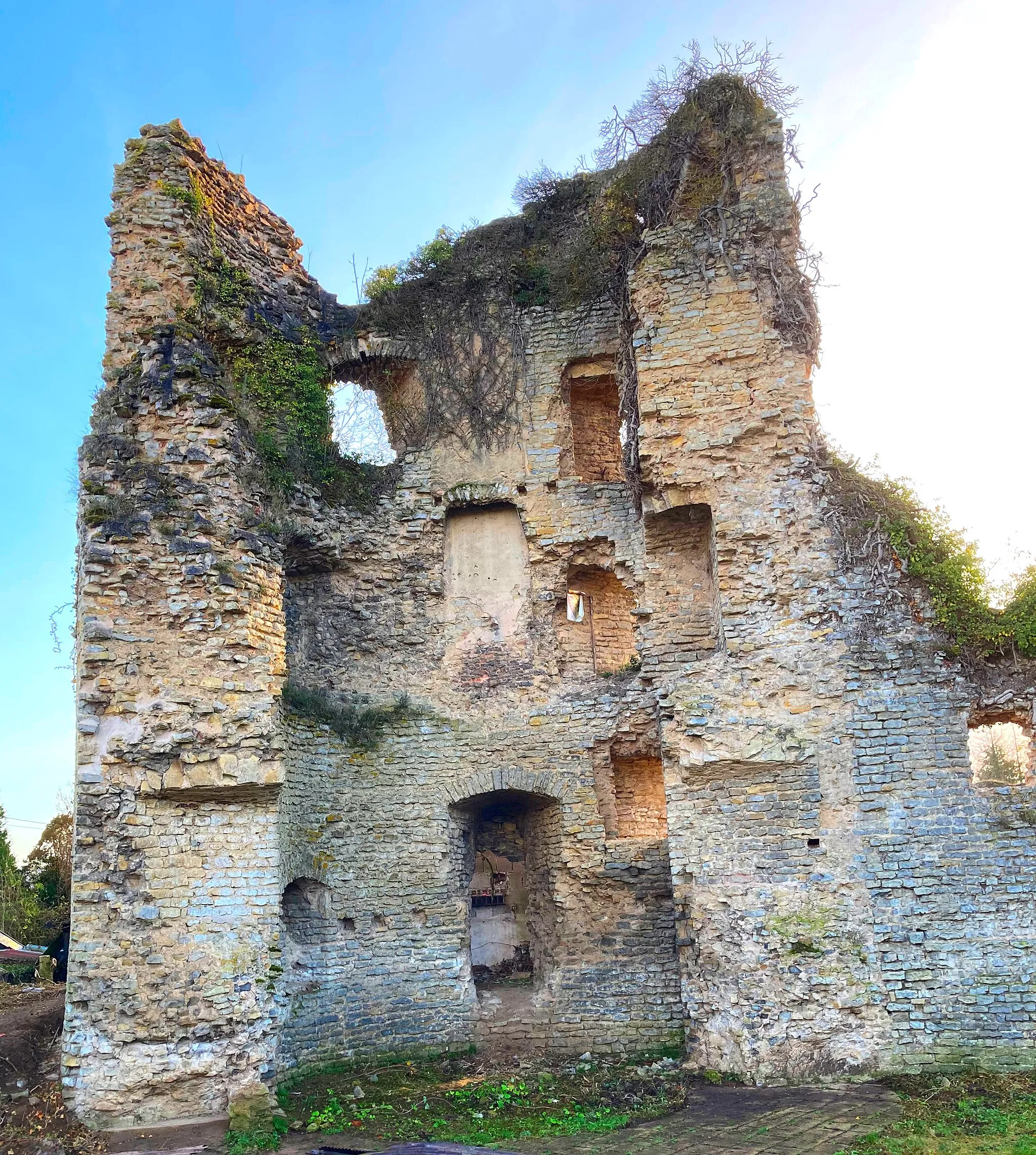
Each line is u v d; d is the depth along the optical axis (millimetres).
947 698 11703
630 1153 8273
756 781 12000
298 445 14766
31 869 36000
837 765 11781
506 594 15609
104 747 10961
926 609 12031
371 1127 9742
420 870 13992
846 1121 8945
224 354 14359
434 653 15320
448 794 14359
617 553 15023
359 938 13453
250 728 11320
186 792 11008
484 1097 10680
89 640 11164
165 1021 10289
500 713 14812
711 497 13055
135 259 13859
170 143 14281
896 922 11180
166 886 10758
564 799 14141
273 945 11086
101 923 10531
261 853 11219
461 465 15953
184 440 12430
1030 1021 10625
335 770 13961
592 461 16562
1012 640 11688
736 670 12391
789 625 12359
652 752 14266
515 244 16828
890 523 12359
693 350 13492
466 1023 13484
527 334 16250
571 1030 13203
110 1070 10109
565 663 15375
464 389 16234
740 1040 11227
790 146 13922
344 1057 12680
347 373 16922
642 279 13938
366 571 15414
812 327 13336
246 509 12461
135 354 13359
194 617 11562
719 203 13805
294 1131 9703
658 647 14047
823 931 11312
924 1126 8562
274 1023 10922
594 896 13734
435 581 15562
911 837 11383
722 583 12766
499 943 15250
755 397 13141
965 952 10945
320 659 14984
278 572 12578
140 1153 9125
